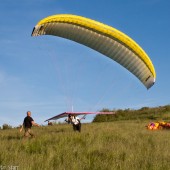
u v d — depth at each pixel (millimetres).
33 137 17797
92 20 22516
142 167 10672
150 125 30484
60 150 12914
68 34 22859
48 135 17438
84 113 20922
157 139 18547
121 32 23016
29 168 9836
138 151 13477
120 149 13453
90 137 16734
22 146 14086
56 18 21141
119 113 54188
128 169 10289
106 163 10805
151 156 12461
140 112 55031
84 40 23297
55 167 10344
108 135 18062
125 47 23250
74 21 21969
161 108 56594
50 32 22188
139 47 23281
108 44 23312
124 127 28375
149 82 24312
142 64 23797
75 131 20312
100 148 13633
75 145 14672
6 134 21766
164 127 31094
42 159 11102
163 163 11258
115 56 23953
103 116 53531
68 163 10742
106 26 22625
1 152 11938
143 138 18625
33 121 18375
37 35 21609
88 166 10531
